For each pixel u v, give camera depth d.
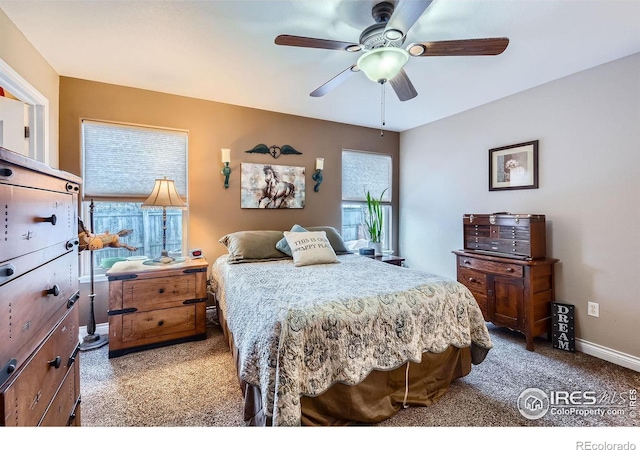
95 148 2.73
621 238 2.26
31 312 0.87
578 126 2.50
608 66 2.32
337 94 3.01
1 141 2.02
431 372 1.82
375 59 1.68
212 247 3.24
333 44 1.64
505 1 1.63
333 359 1.48
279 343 1.38
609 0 1.62
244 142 3.36
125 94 2.81
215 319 3.09
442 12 1.73
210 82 2.73
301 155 3.71
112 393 1.83
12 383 0.75
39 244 0.94
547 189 2.72
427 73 2.54
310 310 1.49
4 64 1.73
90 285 2.66
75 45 2.10
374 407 1.58
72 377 1.24
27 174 0.86
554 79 2.65
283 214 3.62
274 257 2.96
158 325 2.49
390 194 4.43
